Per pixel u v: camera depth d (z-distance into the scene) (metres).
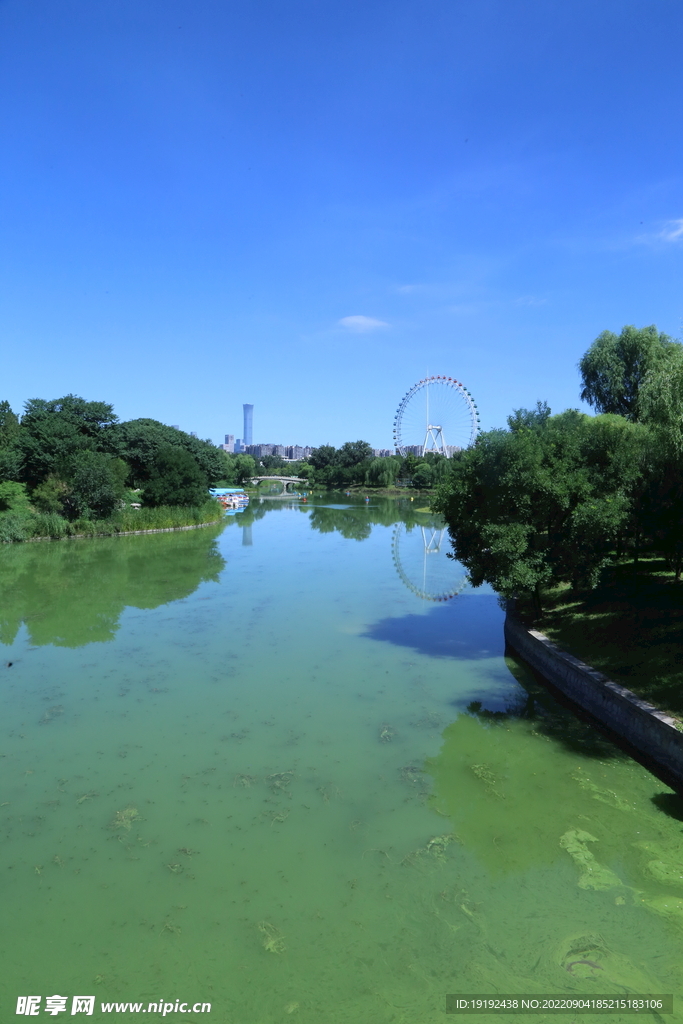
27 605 29.17
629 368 40.25
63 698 17.95
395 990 8.09
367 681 19.34
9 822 11.88
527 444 18.27
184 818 12.00
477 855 10.78
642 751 13.91
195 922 9.31
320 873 10.38
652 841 11.07
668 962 8.47
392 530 64.06
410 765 14.00
